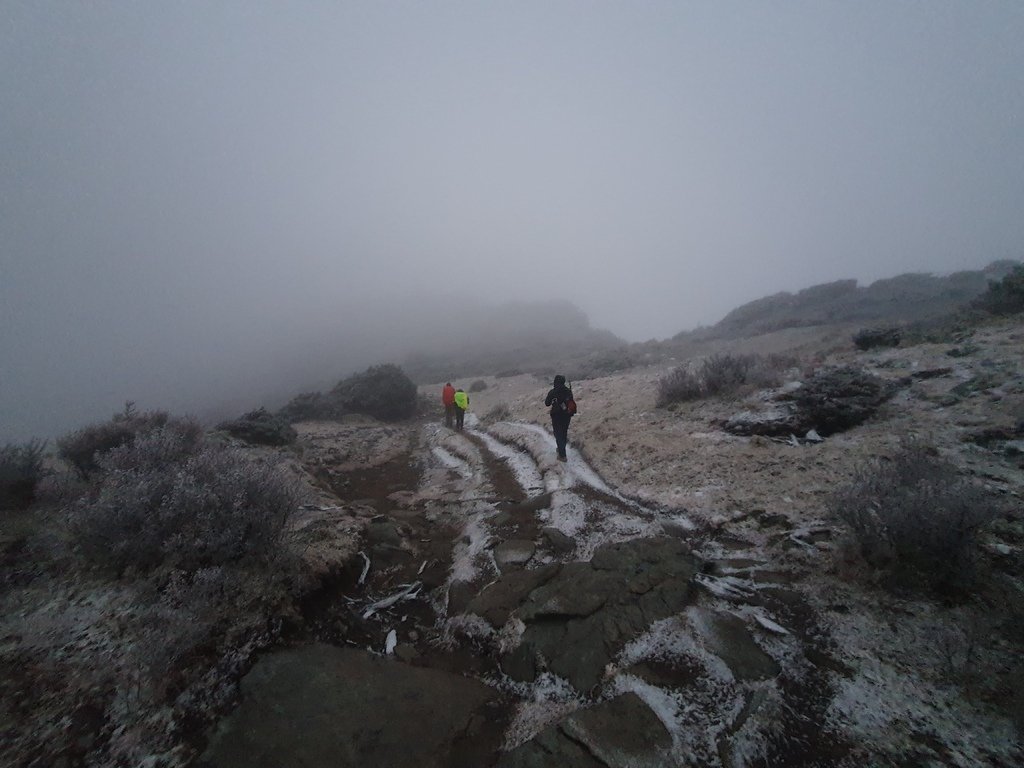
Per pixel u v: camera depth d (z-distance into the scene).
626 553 4.99
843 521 4.66
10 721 2.85
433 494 8.64
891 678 3.10
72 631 3.58
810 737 2.79
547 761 2.78
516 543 5.84
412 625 4.53
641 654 3.61
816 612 3.86
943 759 2.52
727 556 4.92
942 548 3.74
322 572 4.67
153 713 3.00
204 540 4.16
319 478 9.41
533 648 3.84
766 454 7.04
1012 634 3.23
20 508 5.80
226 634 3.60
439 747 3.01
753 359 11.71
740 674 3.31
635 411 11.12
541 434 11.42
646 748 2.79
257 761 2.80
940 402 7.27
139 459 5.89
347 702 3.28
